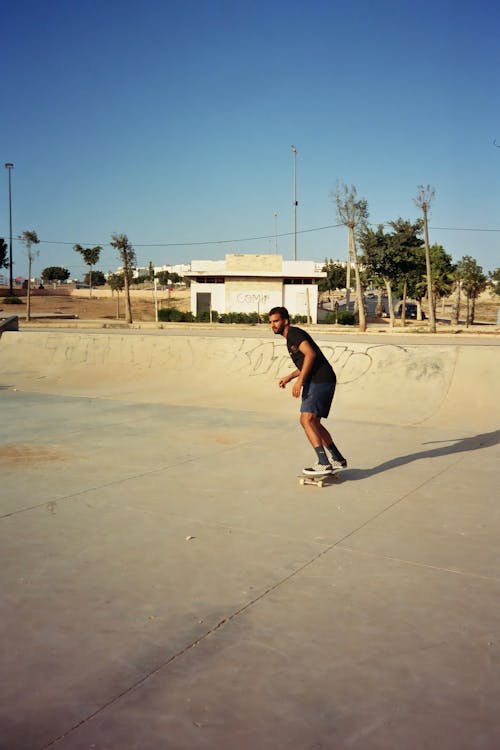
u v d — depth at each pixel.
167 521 4.66
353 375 11.30
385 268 43.62
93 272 98.88
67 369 14.41
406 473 6.07
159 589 3.50
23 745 2.25
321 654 2.83
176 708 2.46
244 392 11.48
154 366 13.66
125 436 7.85
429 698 2.51
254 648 2.88
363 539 4.29
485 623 3.12
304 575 3.69
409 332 33.00
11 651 2.86
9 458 6.69
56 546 4.16
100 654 2.83
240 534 4.38
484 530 4.47
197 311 45.59
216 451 7.01
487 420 8.96
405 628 3.06
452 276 50.56
